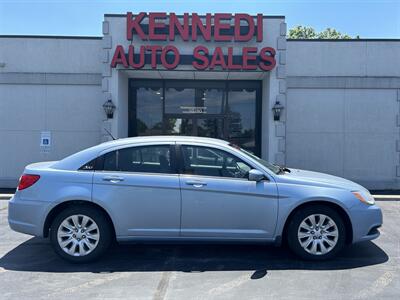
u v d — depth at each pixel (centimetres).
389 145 1338
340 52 1337
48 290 470
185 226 563
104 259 588
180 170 571
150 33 1186
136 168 573
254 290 468
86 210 561
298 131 1345
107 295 455
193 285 485
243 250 631
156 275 521
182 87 1406
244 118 1409
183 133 1411
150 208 559
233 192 559
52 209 560
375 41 1334
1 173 1339
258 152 1405
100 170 572
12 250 632
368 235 572
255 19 1198
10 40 1330
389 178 1340
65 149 1345
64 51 1336
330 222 564
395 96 1335
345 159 1344
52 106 1341
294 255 600
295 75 1339
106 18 1206
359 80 1331
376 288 473
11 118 1338
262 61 1194
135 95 1399
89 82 1333
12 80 1329
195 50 1180
